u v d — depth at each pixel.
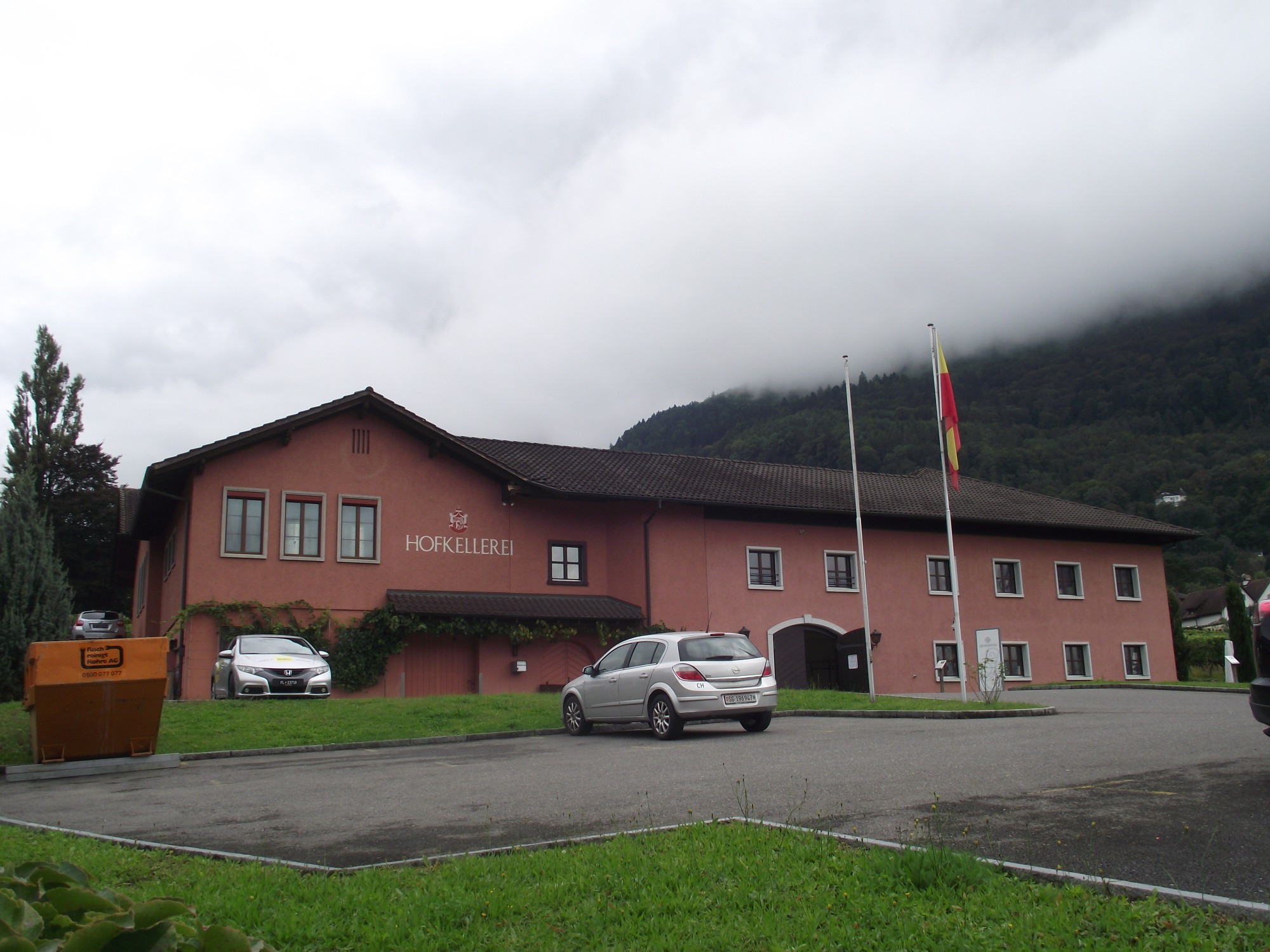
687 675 15.97
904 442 89.12
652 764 12.11
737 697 16.16
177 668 26.48
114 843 7.78
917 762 10.91
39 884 3.93
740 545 33.41
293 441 27.94
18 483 23.30
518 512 31.06
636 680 16.67
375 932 5.07
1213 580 89.38
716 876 5.91
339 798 10.12
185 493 27.42
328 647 27.31
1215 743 11.56
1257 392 119.19
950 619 36.66
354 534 28.41
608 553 32.66
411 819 8.67
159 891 5.88
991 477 97.31
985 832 6.99
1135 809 7.57
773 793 9.26
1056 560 39.56
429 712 19.20
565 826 8.05
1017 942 4.55
